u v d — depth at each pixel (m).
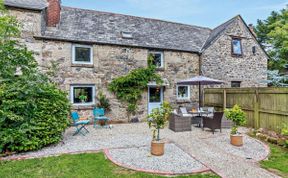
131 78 10.66
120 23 12.29
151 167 4.52
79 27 10.74
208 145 6.23
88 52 10.33
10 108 5.37
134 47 11.12
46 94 6.07
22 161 4.77
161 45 11.77
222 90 10.66
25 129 5.37
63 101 6.44
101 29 11.20
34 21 9.21
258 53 14.49
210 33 15.07
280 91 7.18
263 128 7.95
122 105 10.84
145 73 11.01
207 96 12.23
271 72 17.02
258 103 8.27
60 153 5.38
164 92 11.76
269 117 7.70
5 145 5.34
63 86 9.65
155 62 11.77
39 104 5.83
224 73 13.20
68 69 9.78
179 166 4.58
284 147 5.97
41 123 5.72
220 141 6.69
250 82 14.09
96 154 5.33
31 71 6.14
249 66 14.10
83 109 10.05
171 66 11.92
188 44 12.88
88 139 7.02
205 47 12.77
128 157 5.15
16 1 8.93
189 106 10.70
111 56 10.65
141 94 11.25
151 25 13.30
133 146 6.14
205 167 4.53
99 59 10.40
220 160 4.98
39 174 4.08
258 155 5.37
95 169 4.35
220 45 13.16
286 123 6.89
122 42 10.84
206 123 8.21
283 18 18.08
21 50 6.23
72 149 5.79
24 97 5.57
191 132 8.11
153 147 5.34
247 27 14.14
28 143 5.38
